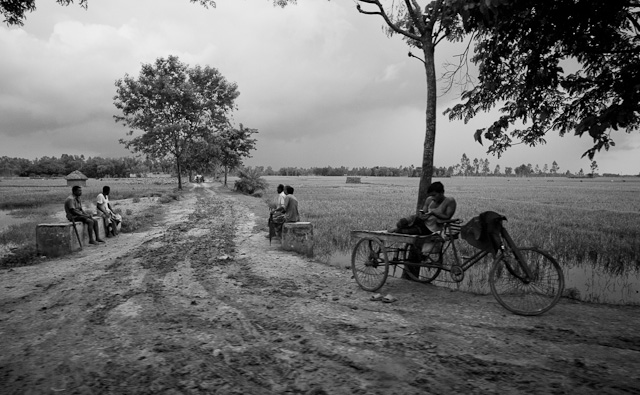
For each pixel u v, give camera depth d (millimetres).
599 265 10195
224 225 17281
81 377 3611
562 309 5449
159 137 43094
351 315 5379
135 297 6469
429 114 7809
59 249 10484
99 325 5117
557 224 18172
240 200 34750
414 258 6965
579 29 6734
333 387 3363
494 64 7801
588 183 106750
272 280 7617
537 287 5941
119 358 4035
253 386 3410
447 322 5004
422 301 5980
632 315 5199
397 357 3961
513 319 5066
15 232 14727
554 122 7961
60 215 22625
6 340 4598
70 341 4551
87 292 6805
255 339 4539
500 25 6512
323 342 4395
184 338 4598
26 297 6504
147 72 43719
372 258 6844
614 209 27516
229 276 7969
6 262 9492
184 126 43688
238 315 5457
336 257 10883
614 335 4457
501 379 3453
